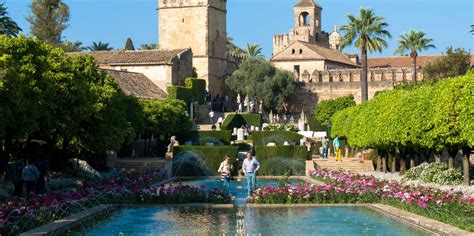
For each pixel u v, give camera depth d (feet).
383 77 410.11
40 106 139.95
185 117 276.21
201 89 349.82
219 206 116.26
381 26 307.37
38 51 143.13
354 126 213.46
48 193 113.39
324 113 359.05
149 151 255.29
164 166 195.93
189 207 115.14
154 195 119.34
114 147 174.40
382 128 176.45
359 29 307.99
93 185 126.72
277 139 281.13
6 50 138.21
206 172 201.05
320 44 561.43
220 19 404.77
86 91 156.46
